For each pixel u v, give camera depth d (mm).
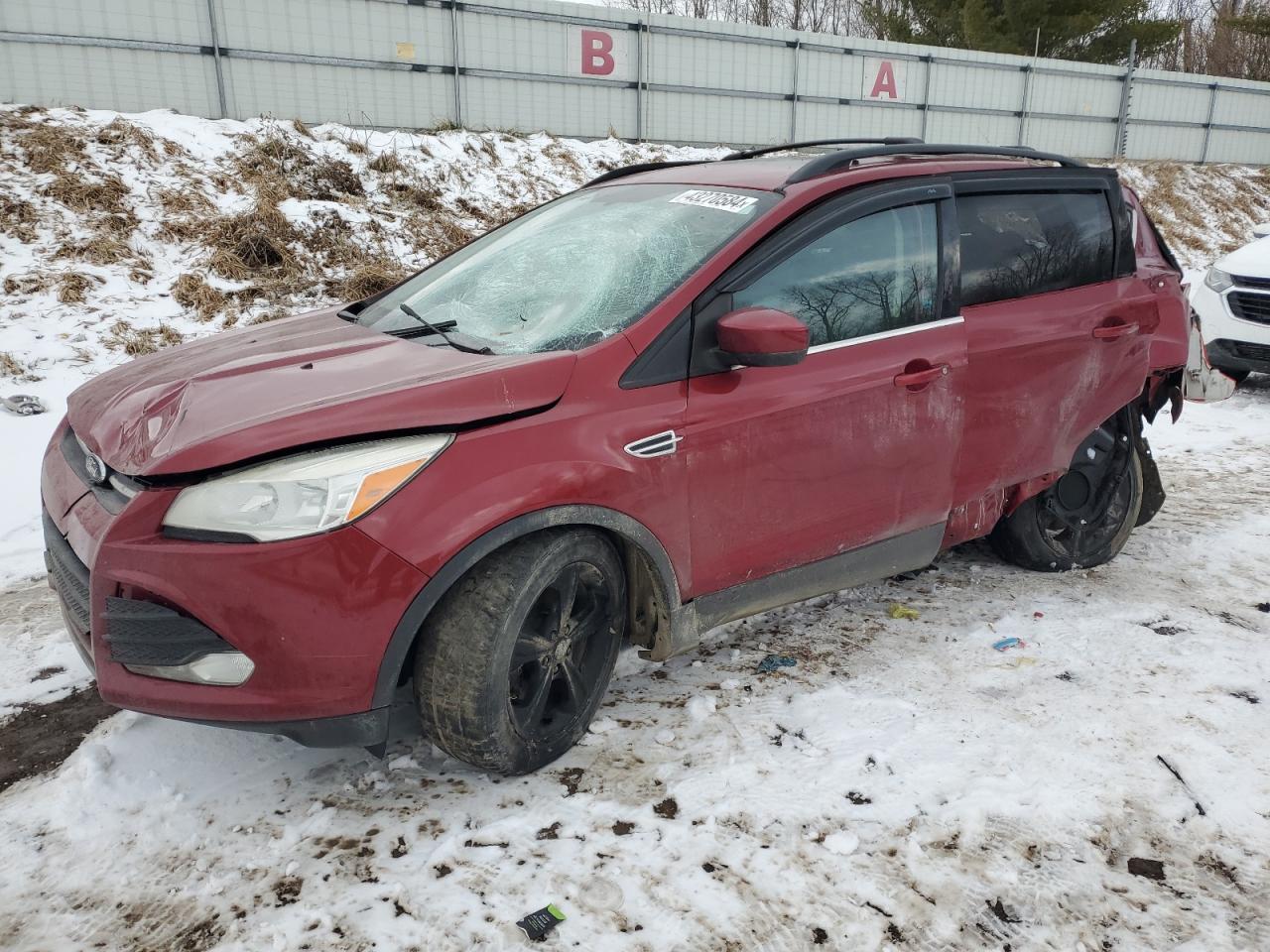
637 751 2654
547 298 2830
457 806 2416
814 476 2857
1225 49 37688
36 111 11102
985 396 3273
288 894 2119
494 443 2271
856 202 2961
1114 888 2174
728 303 2660
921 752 2648
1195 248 18938
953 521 3420
